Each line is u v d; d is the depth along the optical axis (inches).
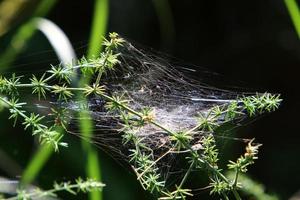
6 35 45.5
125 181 51.6
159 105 28.0
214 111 24.7
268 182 61.7
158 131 26.0
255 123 64.3
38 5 37.2
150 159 26.0
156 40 64.5
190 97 28.8
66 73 24.3
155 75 28.8
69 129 28.4
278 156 63.4
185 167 28.4
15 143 51.1
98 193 27.7
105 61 24.3
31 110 30.2
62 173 48.7
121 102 24.3
